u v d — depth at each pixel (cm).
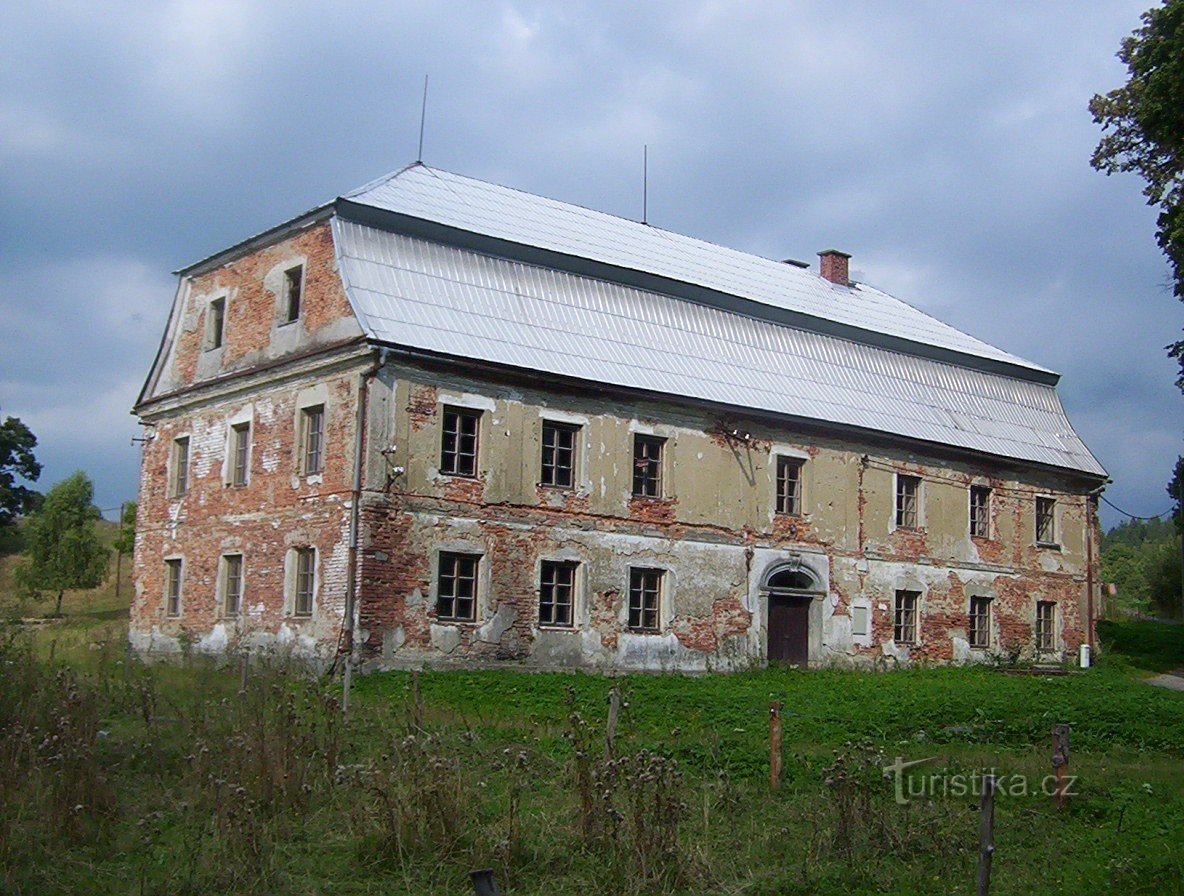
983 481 3503
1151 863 1109
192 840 1067
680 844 1080
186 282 3028
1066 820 1302
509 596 2475
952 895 1029
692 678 2577
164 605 2894
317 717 1520
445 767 1123
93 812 1105
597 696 2072
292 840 1091
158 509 2973
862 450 3191
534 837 1098
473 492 2448
